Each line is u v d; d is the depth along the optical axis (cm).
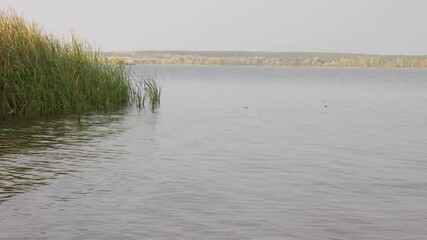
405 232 922
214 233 903
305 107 3753
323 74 18000
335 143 1962
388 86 8044
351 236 898
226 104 3891
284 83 8775
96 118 2517
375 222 974
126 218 975
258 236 891
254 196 1142
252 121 2711
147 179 1287
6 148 1681
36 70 2494
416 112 3438
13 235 879
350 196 1155
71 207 1041
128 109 3009
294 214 1016
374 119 2931
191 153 1677
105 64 2977
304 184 1262
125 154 1625
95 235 885
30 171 1352
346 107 3825
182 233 901
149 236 884
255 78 11800
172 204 1070
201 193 1160
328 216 1007
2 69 2383
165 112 3008
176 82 8400
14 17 2492
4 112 2402
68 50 2742
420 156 1684
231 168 1442
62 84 2647
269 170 1424
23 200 1084
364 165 1518
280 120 2795
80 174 1328
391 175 1379
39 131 2055
